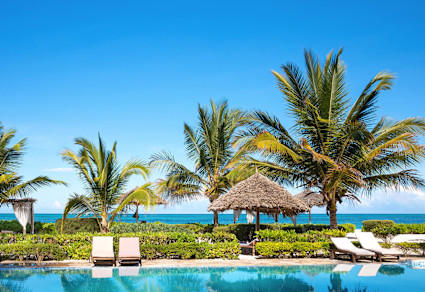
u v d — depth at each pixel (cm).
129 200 1589
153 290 916
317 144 1730
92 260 1197
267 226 1997
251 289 940
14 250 1248
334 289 945
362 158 1612
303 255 1393
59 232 1678
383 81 1557
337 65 1733
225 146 2328
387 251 1316
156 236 1376
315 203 2622
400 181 1658
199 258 1342
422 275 1105
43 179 1644
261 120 1747
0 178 1656
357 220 9344
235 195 1580
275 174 1803
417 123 1573
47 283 966
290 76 1689
